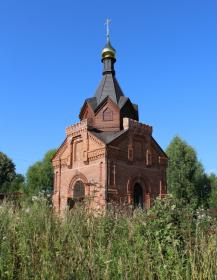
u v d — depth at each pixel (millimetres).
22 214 8656
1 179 71812
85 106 46406
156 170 43906
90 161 40656
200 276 6566
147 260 7023
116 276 6750
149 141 43844
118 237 8250
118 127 44031
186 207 8797
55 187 44219
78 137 43094
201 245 7188
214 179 74000
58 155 45031
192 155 70250
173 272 6875
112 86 47188
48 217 8484
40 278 6195
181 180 67812
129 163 41156
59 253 6562
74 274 6160
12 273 6406
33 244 7055
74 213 9594
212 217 9320
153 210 8617
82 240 7531
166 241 7711
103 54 49344
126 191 39875
